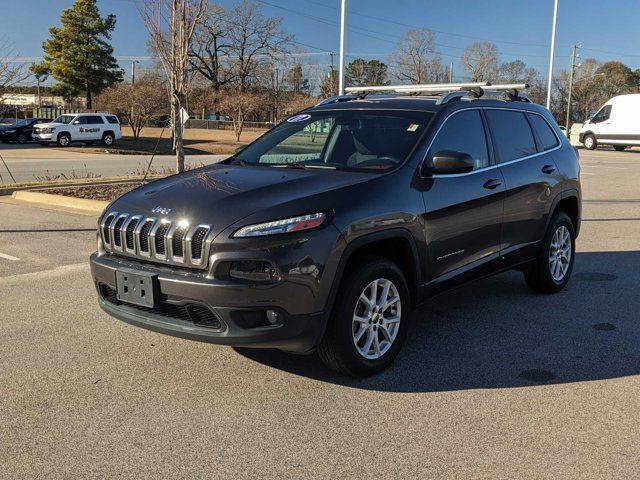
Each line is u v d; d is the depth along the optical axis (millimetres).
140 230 3904
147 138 48188
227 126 70000
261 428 3471
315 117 5258
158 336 4914
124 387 3992
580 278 6926
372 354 4156
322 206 3799
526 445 3291
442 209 4523
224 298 3543
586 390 3979
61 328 5098
